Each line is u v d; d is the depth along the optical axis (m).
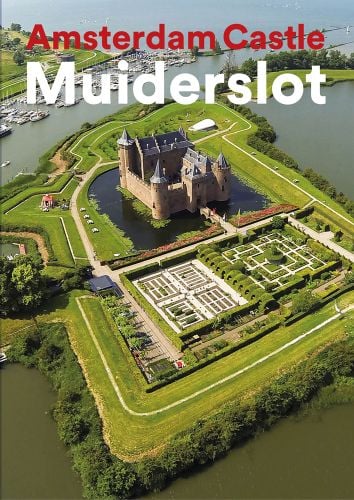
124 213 198.62
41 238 182.50
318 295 147.00
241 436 107.75
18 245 181.88
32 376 126.56
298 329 134.88
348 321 136.12
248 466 104.06
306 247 175.25
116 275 160.62
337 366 121.88
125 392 117.56
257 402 110.38
